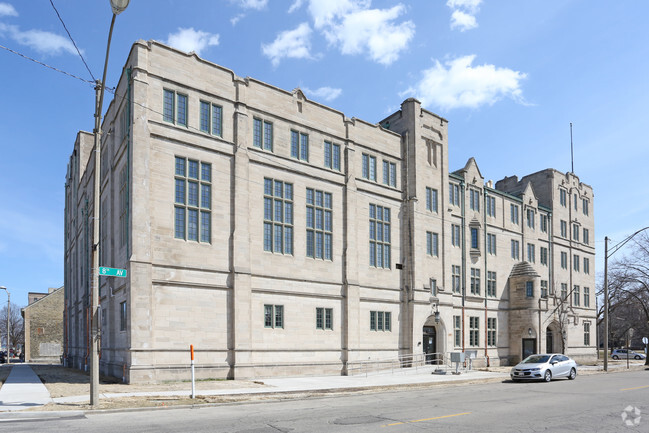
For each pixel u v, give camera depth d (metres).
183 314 24.20
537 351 43.84
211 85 26.56
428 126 38.16
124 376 23.25
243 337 25.83
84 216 39.56
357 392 21.39
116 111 27.56
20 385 23.00
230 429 12.14
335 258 31.20
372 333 32.78
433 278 37.06
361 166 33.59
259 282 27.20
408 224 35.91
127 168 24.09
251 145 27.80
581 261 54.56
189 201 25.22
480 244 42.88
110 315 27.39
